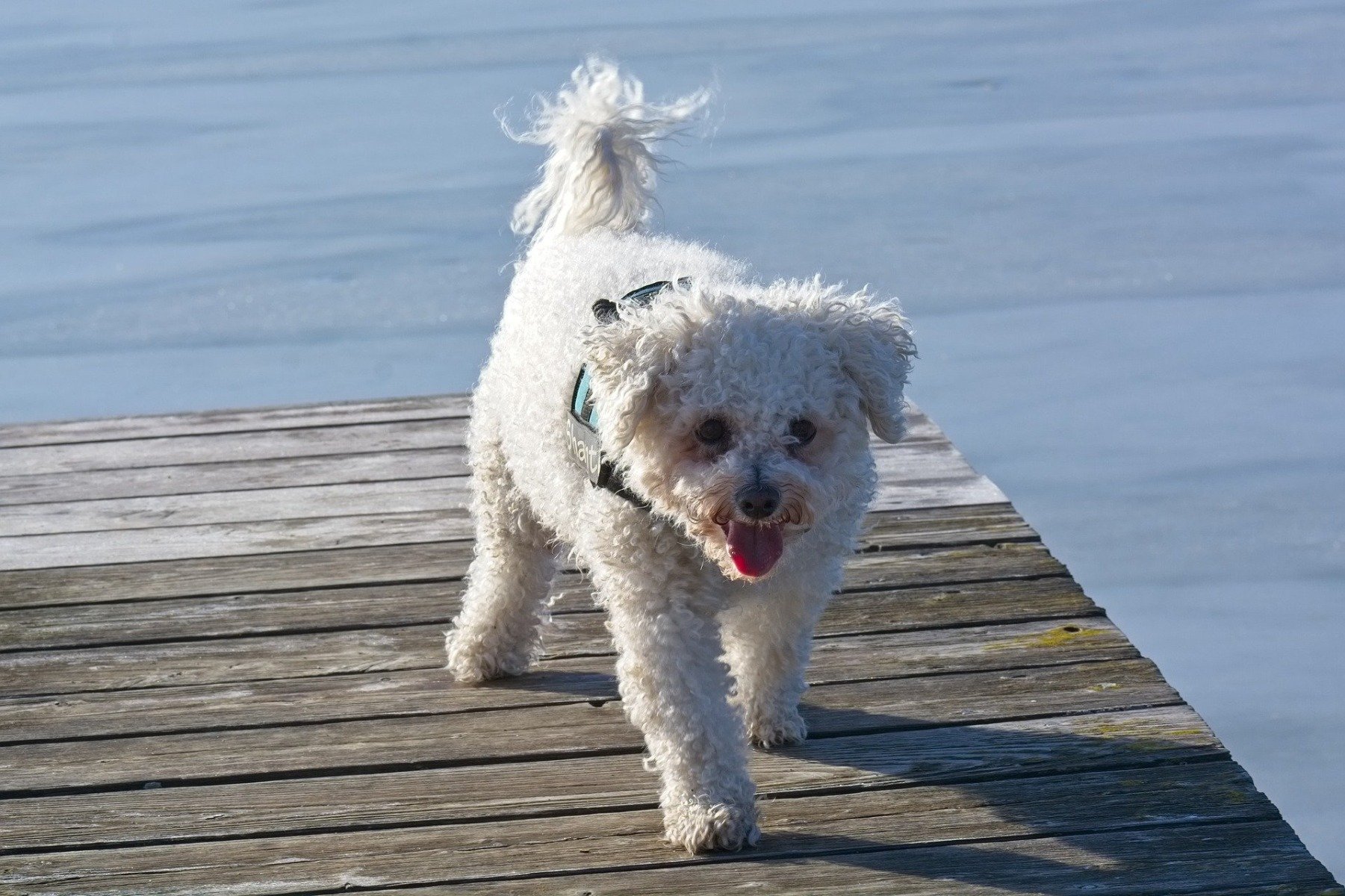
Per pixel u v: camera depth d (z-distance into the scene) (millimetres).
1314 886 4086
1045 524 9062
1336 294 12273
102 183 15477
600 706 5246
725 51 20375
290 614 5980
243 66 19891
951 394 10812
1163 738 4832
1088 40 20656
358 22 22250
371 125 17281
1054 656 5406
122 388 11094
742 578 4223
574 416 4488
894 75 19078
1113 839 4336
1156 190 14773
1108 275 12820
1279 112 17047
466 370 11242
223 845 4480
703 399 4090
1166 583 8453
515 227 6031
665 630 4309
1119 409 10531
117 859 4426
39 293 12781
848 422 4285
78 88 18938
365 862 4375
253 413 8414
